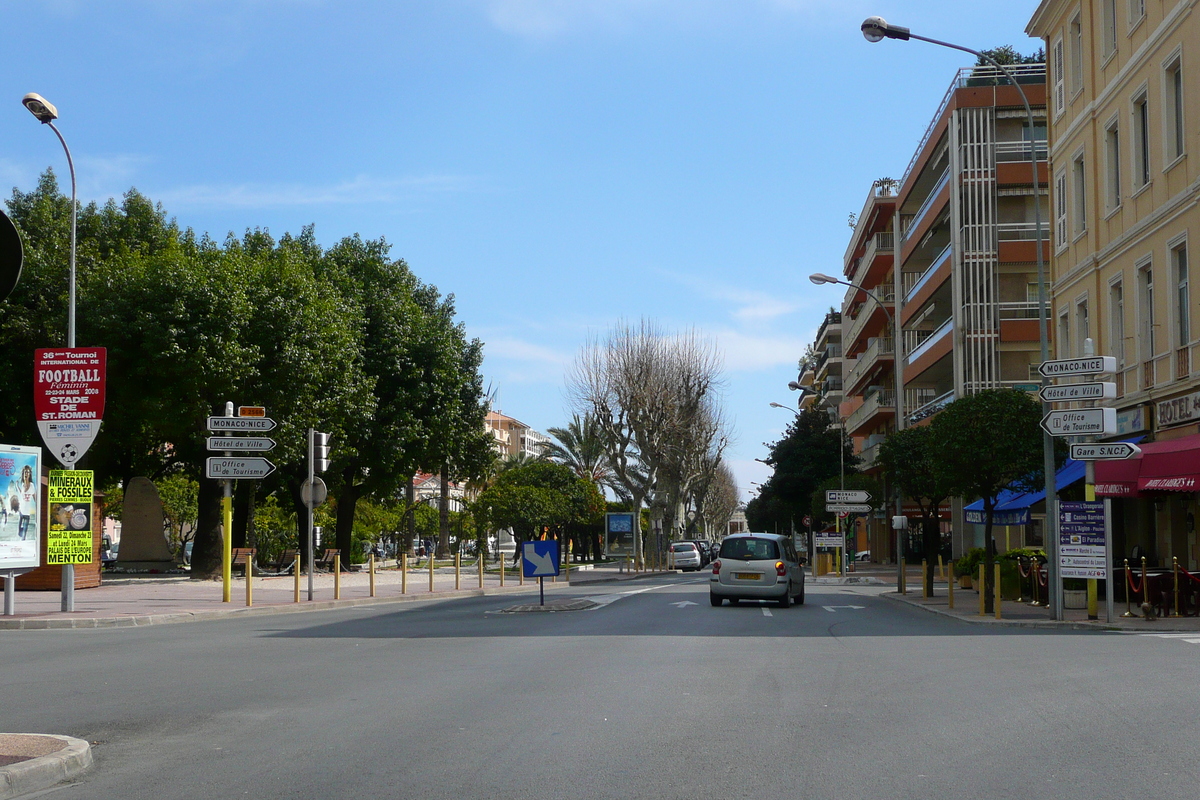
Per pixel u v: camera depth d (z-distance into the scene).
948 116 46.78
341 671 12.21
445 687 10.80
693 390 64.75
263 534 50.69
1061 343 31.67
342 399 39.50
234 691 10.69
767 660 13.06
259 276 35.50
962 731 8.37
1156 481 21.34
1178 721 8.67
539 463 82.19
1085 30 29.64
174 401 33.06
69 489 21.02
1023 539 46.31
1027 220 45.50
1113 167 28.28
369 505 70.06
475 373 51.53
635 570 59.06
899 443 29.08
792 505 77.31
